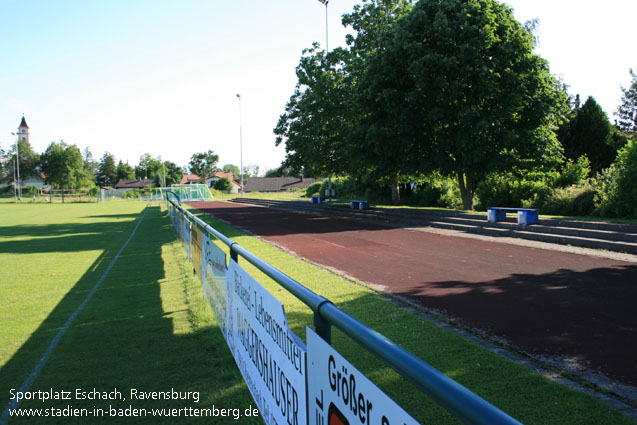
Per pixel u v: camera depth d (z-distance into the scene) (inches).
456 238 585.3
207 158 5285.4
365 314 239.8
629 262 378.0
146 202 2479.1
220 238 178.9
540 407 134.9
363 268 386.0
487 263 396.8
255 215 1182.3
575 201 711.7
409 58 793.6
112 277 382.9
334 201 1599.4
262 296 111.3
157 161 5012.3
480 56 751.7
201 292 302.8
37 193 3506.4
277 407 99.3
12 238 747.4
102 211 1579.7
